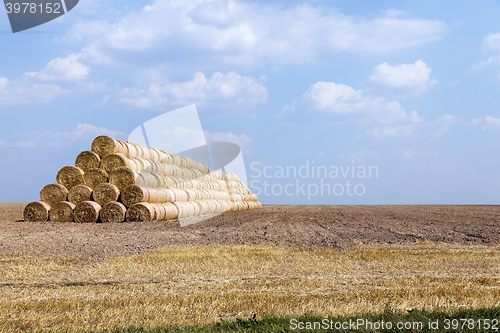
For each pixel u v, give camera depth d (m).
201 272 9.70
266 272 9.74
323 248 13.33
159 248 12.90
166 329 5.59
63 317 6.29
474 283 8.68
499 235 16.80
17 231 15.86
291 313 6.41
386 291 7.84
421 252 12.73
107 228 17.19
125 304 6.99
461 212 31.69
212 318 6.28
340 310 6.54
